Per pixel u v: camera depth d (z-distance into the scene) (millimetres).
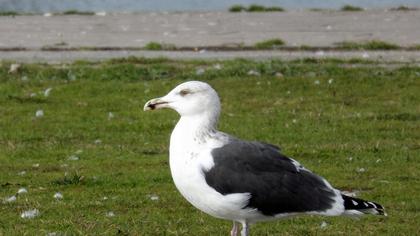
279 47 26422
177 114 18859
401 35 28047
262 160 10016
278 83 20969
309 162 15203
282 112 18656
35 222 12125
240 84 21000
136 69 22406
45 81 21766
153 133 17453
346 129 17328
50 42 27594
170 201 13148
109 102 19797
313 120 18000
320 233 11641
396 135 16906
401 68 22453
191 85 10305
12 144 16594
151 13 34406
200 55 25359
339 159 15359
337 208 10016
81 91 20719
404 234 11562
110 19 32438
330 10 34344
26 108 19266
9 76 22250
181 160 10078
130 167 15117
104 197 13359
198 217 12383
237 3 41062
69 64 23859
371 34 28344
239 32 29172
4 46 26875
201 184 9945
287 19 31859
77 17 33000
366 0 40625
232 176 9859
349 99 19703
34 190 13781
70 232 11617
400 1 39750
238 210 10016
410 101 19484
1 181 14289
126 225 11922
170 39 28016
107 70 22422
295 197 10008
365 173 14523
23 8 40000
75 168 15078
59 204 12977
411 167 14852
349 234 11586
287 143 16438
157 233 11617
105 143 16750
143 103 19703
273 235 11578
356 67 22750
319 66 22641
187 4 40594
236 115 18469
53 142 16766
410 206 12758
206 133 10234
